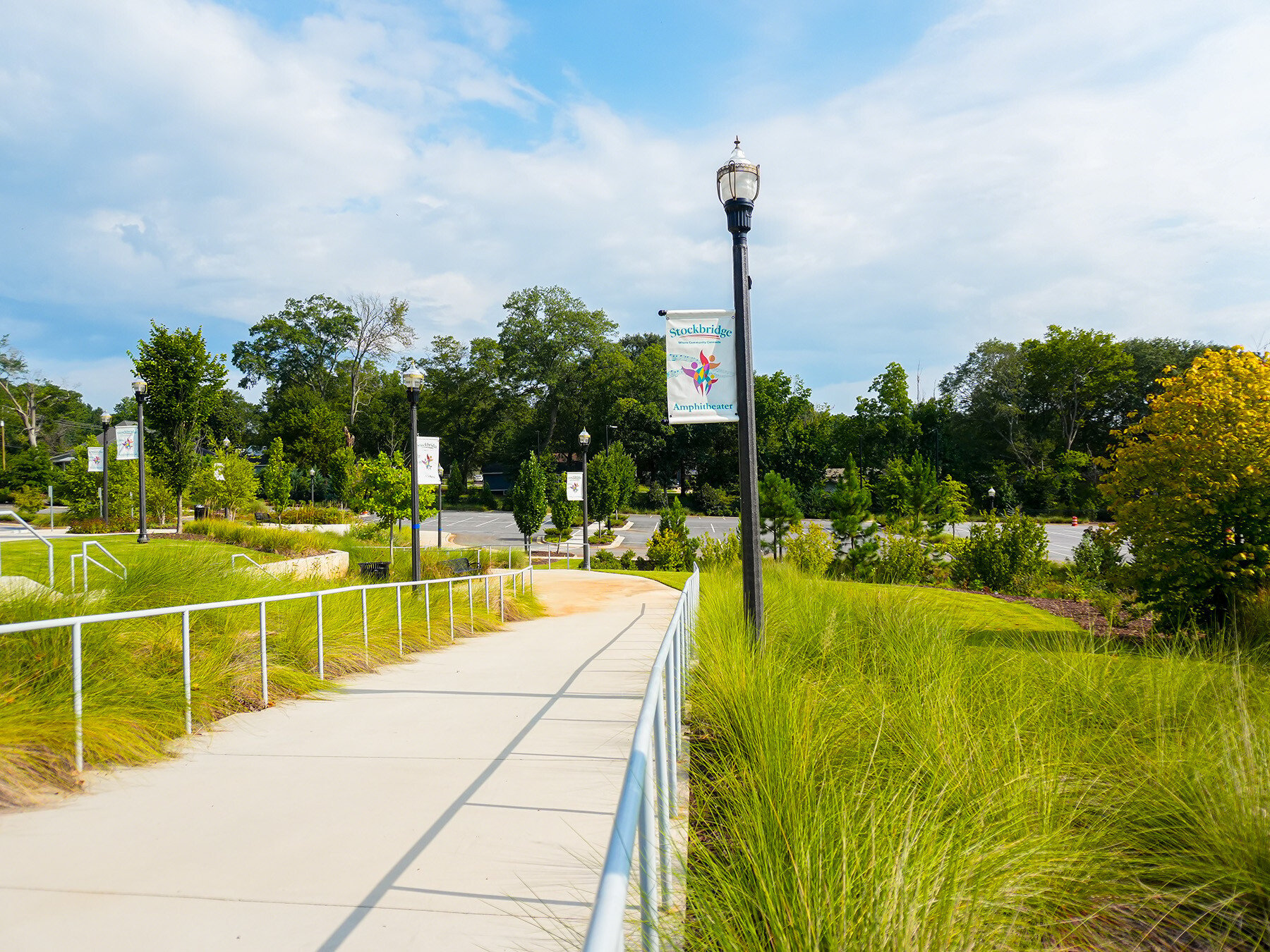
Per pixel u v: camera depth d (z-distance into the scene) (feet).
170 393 71.36
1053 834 8.90
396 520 95.50
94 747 14.08
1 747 12.80
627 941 7.22
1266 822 9.20
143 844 10.62
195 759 14.98
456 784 13.34
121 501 93.25
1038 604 52.37
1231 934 8.31
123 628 18.62
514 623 43.98
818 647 20.07
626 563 102.47
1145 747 12.26
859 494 79.15
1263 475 34.68
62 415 254.27
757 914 7.37
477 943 7.90
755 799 9.35
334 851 10.36
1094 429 225.97
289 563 50.93
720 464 240.32
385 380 276.00
